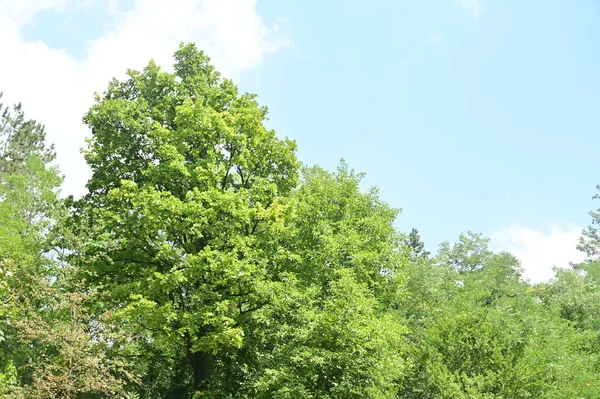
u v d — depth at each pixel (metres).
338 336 16.58
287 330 18.05
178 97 24.16
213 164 21.73
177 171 21.67
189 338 21.64
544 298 35.28
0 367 18.88
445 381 17.91
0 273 15.57
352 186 25.70
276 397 16.50
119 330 17.86
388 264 23.81
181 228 20.38
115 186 23.41
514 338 19.03
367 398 16.44
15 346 19.77
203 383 21.33
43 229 26.77
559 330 21.56
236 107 24.94
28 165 28.97
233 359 22.38
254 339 21.25
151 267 21.69
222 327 19.20
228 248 21.81
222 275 20.48
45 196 27.59
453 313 21.08
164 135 22.09
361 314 17.67
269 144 24.25
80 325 15.92
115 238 22.06
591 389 18.50
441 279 32.69
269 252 22.50
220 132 22.67
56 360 15.43
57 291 15.73
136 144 23.52
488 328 19.23
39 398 14.37
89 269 20.83
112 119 22.81
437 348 19.80
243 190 21.61
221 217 21.81
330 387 17.03
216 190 20.86
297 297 19.03
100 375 15.34
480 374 17.70
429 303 29.88
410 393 20.28
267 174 24.62
